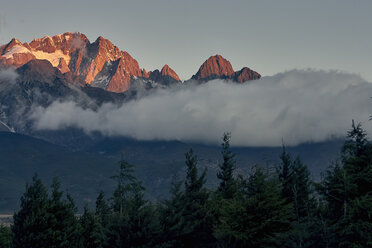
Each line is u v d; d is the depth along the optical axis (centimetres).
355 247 4803
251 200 5659
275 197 5694
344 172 5438
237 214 5603
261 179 5938
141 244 5738
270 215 5578
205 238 6512
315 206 7125
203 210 6794
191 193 7438
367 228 4909
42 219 6131
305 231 5206
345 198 5388
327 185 5772
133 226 5800
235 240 5644
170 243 5853
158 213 6222
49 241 6147
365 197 5088
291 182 7512
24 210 6331
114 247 5816
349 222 5066
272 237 5416
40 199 6369
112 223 6016
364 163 5694
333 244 5081
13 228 6262
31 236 6009
